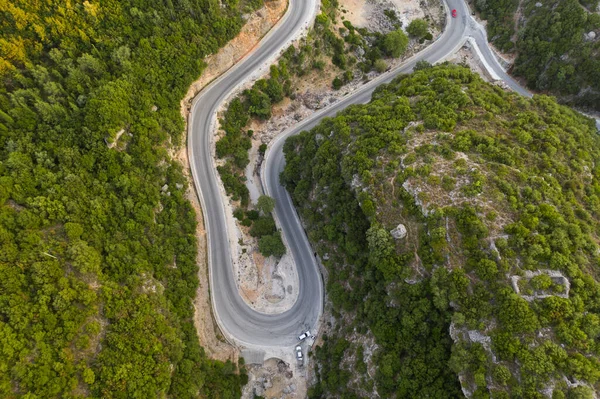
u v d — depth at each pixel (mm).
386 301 58375
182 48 72688
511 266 49688
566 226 51562
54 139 56625
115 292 52344
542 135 62469
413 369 52562
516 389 44125
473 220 52562
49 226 51875
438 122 64625
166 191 67250
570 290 47781
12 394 41094
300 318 71562
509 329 46531
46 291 46344
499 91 72688
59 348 45625
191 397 54875
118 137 61812
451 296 50750
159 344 52688
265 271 74750
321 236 71688
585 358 43594
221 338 67812
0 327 42531
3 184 49688
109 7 66062
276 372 68812
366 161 62969
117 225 58406
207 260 71625
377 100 75000
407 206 57812
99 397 46344
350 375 60375
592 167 61750
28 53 59625
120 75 65438
